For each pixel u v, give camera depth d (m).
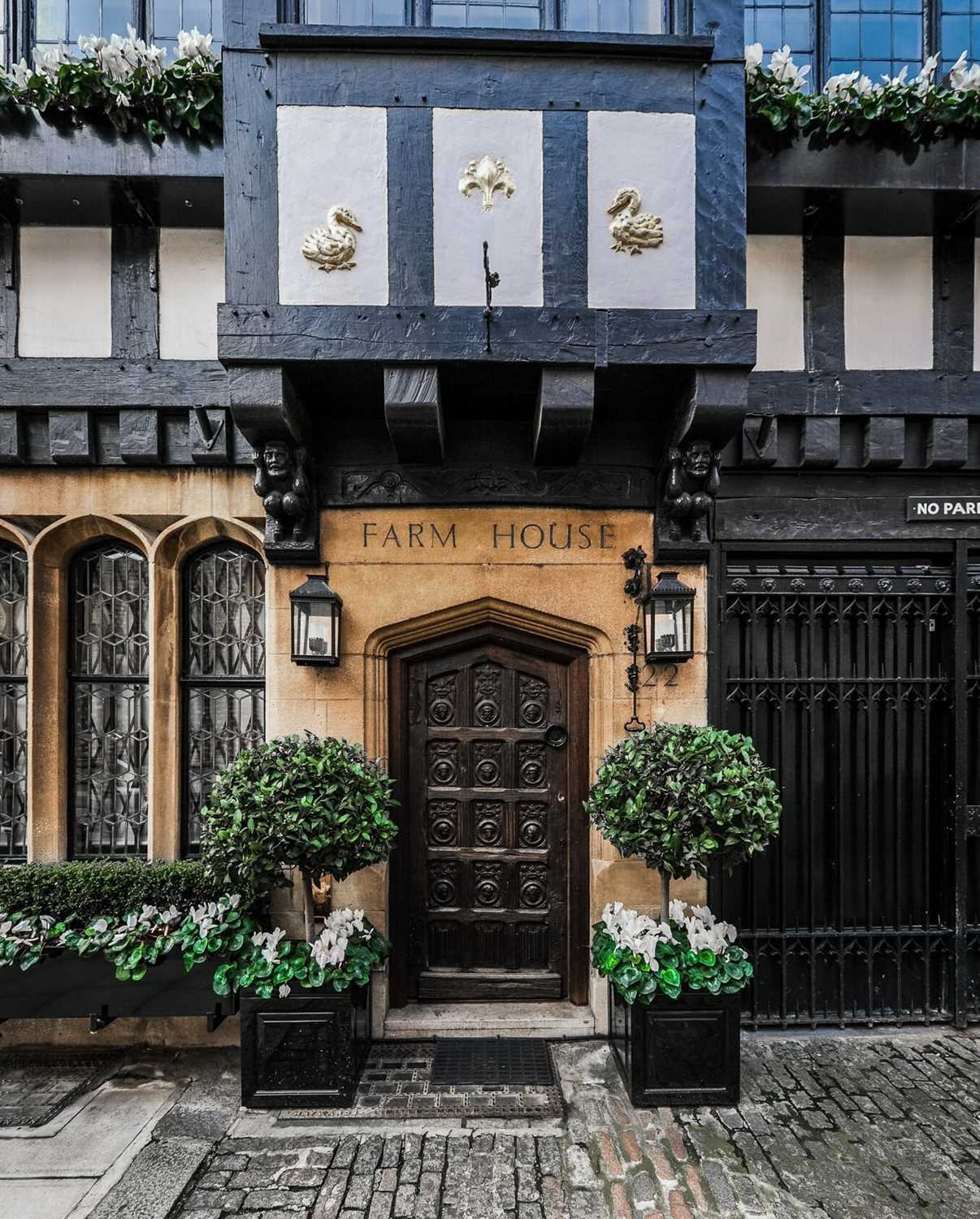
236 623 3.95
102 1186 2.56
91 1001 3.22
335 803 2.86
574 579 3.71
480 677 3.88
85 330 3.73
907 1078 3.27
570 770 3.81
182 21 3.76
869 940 3.78
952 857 3.80
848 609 3.88
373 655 3.73
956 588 3.85
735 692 3.80
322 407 3.55
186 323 3.74
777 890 3.81
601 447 3.69
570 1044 3.52
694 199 3.18
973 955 3.85
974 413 3.76
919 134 3.51
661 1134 2.84
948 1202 2.49
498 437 3.69
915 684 3.88
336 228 3.10
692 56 3.15
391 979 3.72
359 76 3.11
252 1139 2.82
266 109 3.10
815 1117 2.96
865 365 3.85
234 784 2.86
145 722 3.91
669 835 2.76
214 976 3.16
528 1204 2.48
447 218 3.13
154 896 3.38
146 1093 3.16
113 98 3.36
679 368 3.18
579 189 3.15
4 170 3.39
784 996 3.72
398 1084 3.17
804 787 3.82
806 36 3.88
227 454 3.68
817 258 3.85
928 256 3.89
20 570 3.93
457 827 3.85
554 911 3.82
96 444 3.72
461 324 3.08
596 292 3.16
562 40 3.10
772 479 3.82
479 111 3.13
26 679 3.85
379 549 3.68
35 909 3.30
